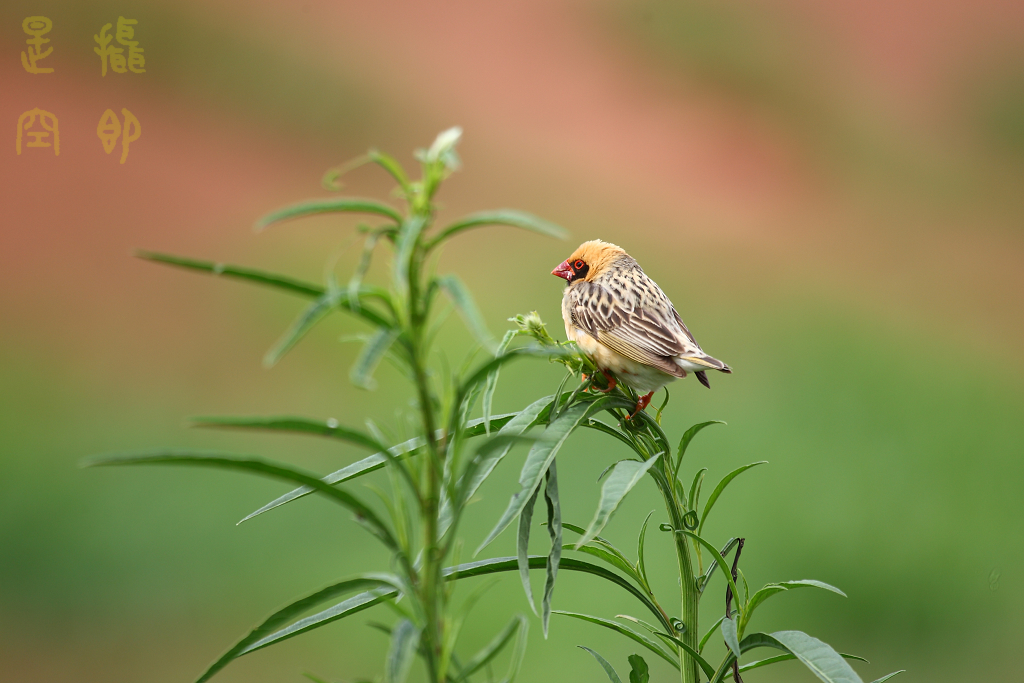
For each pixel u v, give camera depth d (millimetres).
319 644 10883
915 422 14562
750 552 11250
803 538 11234
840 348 18062
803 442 13742
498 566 3057
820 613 10852
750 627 10594
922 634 10750
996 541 11273
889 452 13414
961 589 10898
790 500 12008
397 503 2207
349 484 13602
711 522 11797
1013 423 14867
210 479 13914
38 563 11898
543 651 10062
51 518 12414
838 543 11164
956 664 10219
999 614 10758
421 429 2195
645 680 3268
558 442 3070
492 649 2244
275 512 13070
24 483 13320
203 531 12758
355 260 21797
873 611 10891
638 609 10422
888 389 15992
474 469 2211
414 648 2008
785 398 15562
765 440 13773
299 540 12594
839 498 12016
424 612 2170
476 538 11273
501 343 3084
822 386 16125
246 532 12680
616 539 11328
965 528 11383
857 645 10727
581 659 10000
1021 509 11719
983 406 15523
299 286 1939
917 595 10875
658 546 11234
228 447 15078
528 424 3266
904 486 12305
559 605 10500
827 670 2791
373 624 2094
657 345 5895
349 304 1906
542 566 3139
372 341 1902
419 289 2082
